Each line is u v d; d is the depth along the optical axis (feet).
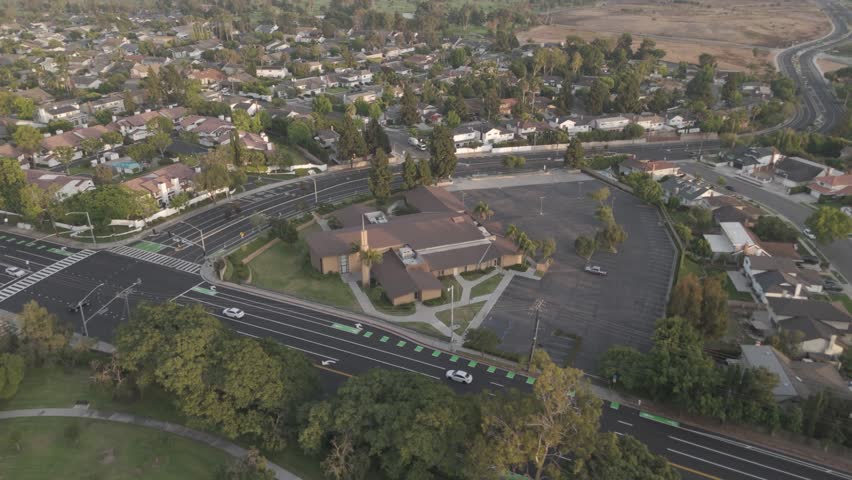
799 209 548.72
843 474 249.75
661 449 261.03
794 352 326.44
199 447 255.29
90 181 532.32
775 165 631.56
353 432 231.91
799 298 369.30
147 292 385.70
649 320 366.43
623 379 289.12
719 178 606.14
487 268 428.15
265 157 614.75
